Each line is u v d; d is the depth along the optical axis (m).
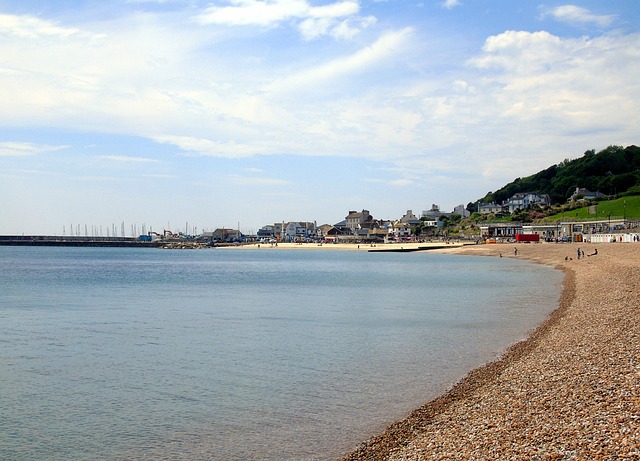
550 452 14.00
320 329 41.19
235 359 31.69
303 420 21.33
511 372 24.83
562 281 73.31
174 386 26.53
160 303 58.44
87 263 147.50
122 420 21.94
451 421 19.22
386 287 74.38
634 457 12.63
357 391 24.83
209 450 18.78
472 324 41.94
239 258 183.25
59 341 37.41
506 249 168.00
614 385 18.89
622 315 34.75
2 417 22.41
